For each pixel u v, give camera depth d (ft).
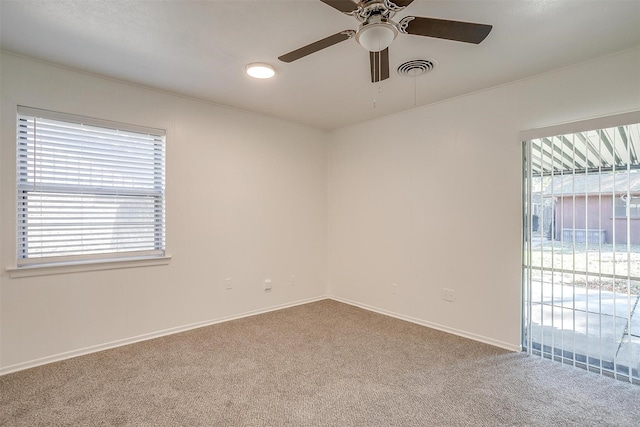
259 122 12.47
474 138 10.06
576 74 8.16
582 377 7.70
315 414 6.35
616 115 7.38
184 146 10.62
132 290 9.68
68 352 8.64
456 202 10.48
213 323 11.30
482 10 6.07
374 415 6.32
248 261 12.22
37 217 8.36
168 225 10.31
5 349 7.84
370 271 13.11
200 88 9.93
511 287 9.29
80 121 8.79
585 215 7.97
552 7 5.95
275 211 13.01
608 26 6.54
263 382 7.50
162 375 7.77
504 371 8.02
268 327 11.05
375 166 12.94
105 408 6.47
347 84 9.54
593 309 7.89
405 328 11.02
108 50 7.63
